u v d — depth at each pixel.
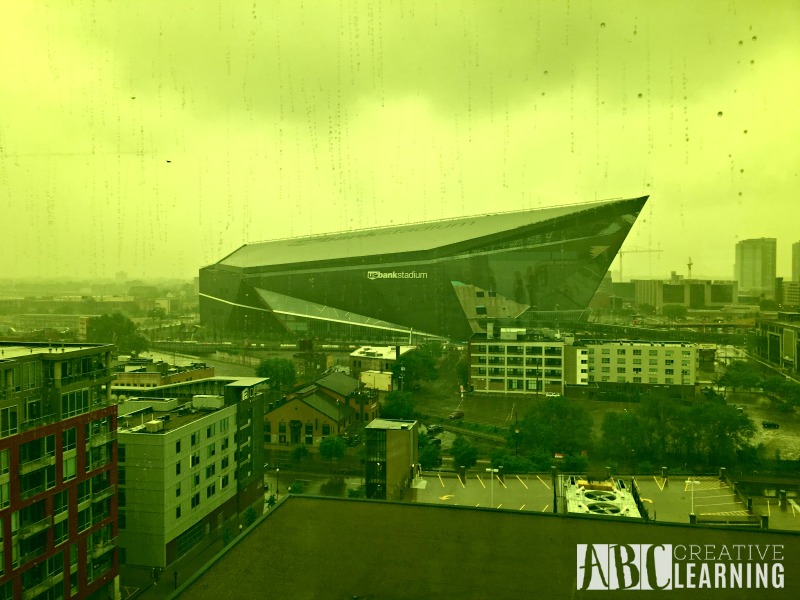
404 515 23.23
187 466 46.38
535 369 98.44
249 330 186.75
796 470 58.22
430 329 158.50
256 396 58.53
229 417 53.28
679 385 93.56
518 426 69.06
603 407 85.75
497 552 20.39
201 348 151.75
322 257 175.00
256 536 21.59
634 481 44.12
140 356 133.50
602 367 97.25
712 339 129.88
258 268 182.38
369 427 46.44
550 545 20.86
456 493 42.88
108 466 39.62
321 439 72.19
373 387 102.25
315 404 73.94
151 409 53.72
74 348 39.72
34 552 32.94
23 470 32.34
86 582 36.88
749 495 50.31
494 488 43.81
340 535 21.66
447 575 18.75
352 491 50.81
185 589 18.12
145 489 43.28
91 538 37.84
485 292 151.25
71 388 36.16
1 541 31.03
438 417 83.12
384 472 45.50
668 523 22.42
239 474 54.56
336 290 171.38
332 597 17.84
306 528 22.19
